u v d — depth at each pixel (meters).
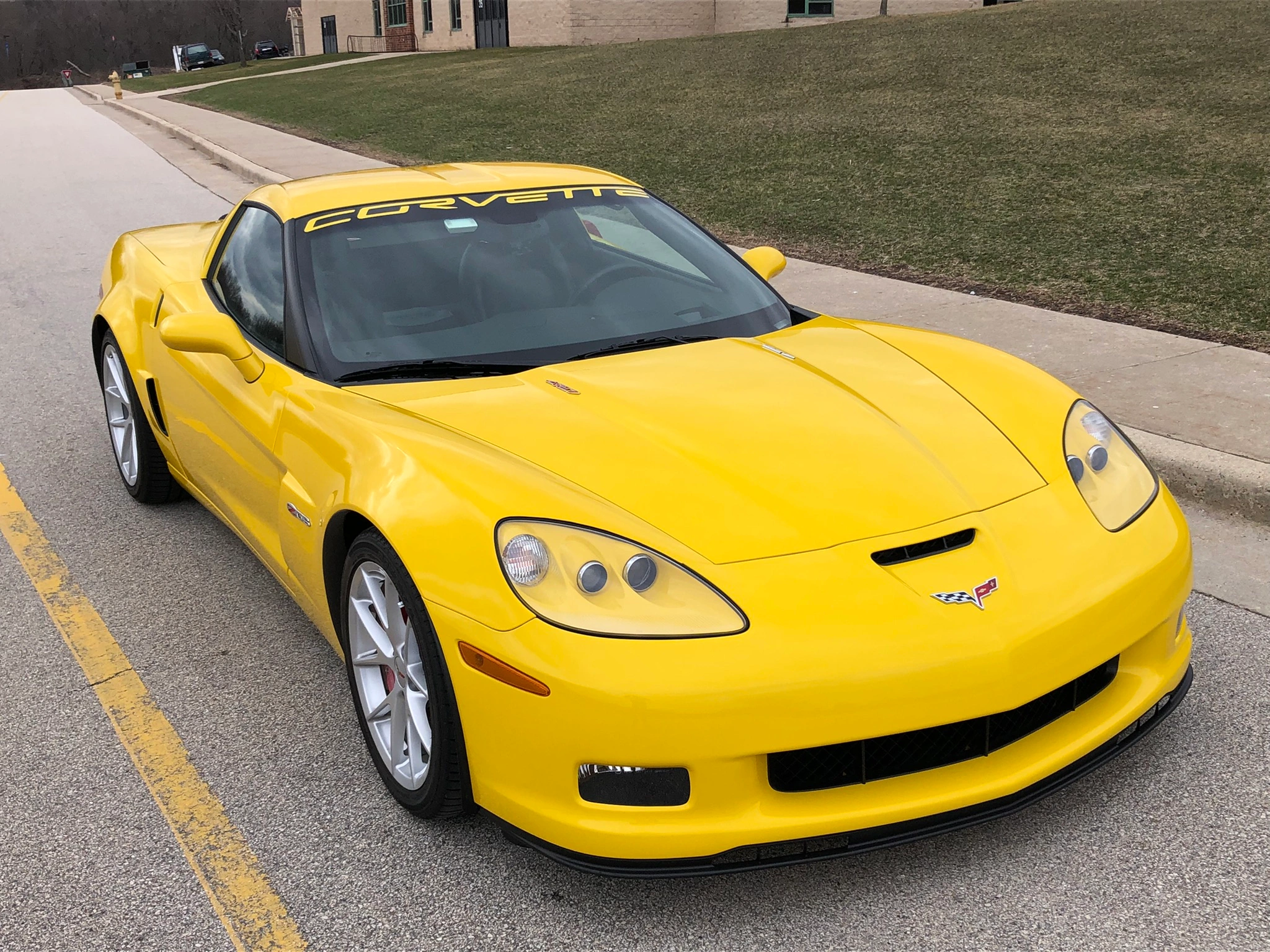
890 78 15.82
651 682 2.04
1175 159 9.69
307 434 2.85
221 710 3.14
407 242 3.38
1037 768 2.24
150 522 4.50
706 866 2.13
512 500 2.29
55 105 34.44
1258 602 3.43
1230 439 4.38
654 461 2.44
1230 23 15.62
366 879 2.41
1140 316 6.16
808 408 2.69
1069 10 19.28
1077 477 2.57
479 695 2.21
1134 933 2.14
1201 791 2.56
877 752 2.19
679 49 23.95
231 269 3.84
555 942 2.20
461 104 19.88
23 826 2.65
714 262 3.62
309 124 19.67
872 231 8.67
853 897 2.28
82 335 7.40
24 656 3.49
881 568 2.22
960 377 2.93
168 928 2.29
